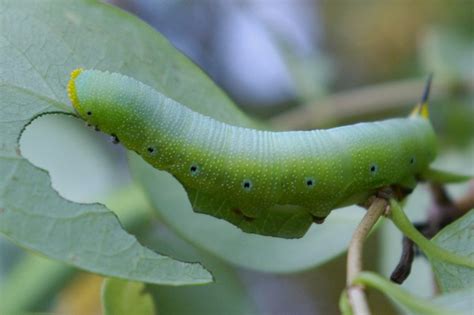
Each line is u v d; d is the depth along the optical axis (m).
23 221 0.20
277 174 0.21
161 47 0.22
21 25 0.21
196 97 0.22
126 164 0.29
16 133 0.20
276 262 0.23
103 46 0.21
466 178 0.23
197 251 0.27
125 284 0.21
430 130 0.22
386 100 0.29
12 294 0.26
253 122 0.22
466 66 0.29
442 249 0.20
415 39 0.34
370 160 0.21
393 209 0.21
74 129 0.28
